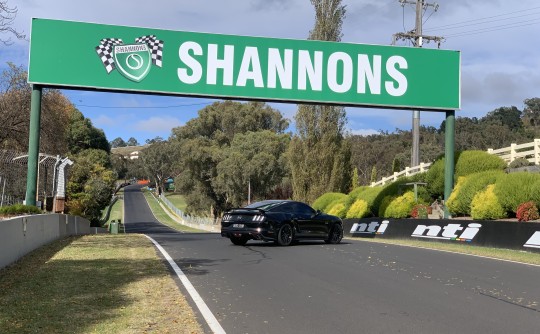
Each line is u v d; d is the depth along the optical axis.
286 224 15.55
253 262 11.61
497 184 17.03
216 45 19.16
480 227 16.06
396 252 13.83
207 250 14.03
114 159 154.12
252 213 15.27
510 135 81.75
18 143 29.73
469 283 9.12
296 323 6.43
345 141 36.91
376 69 20.20
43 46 18.06
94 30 18.44
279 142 67.94
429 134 95.31
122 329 5.90
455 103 20.69
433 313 6.97
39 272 9.50
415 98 20.42
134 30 18.73
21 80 28.45
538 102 99.88
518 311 7.08
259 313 6.93
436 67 20.66
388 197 24.05
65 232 18.47
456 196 19.42
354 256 12.81
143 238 18.36
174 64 18.88
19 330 5.77
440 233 17.95
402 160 74.44
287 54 19.59
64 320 6.22
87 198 44.28
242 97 19.20
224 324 6.34
